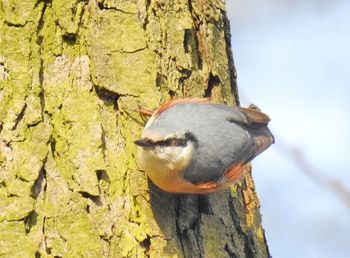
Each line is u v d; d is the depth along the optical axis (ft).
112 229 31.96
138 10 34.73
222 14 38.01
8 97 32.68
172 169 32.81
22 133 32.30
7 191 31.37
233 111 35.68
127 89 33.71
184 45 35.60
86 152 32.37
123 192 32.71
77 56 33.81
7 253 30.55
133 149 33.32
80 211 31.73
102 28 34.12
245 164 35.35
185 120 33.68
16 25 33.47
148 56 34.24
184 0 36.06
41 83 33.12
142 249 32.17
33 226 31.24
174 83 34.81
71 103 33.04
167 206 33.50
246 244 35.63
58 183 31.99
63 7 33.91
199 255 33.53
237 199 36.17
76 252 31.24
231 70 38.37
